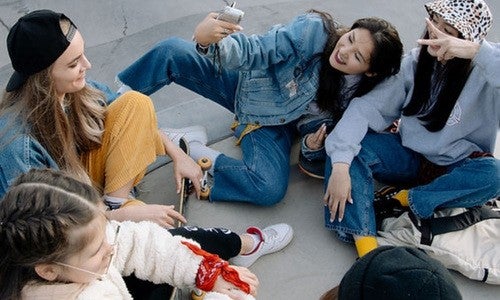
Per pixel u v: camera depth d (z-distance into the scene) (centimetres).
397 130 262
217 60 233
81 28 344
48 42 177
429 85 228
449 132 233
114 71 323
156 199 263
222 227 255
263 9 364
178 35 345
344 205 237
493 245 234
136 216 212
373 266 131
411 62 238
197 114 301
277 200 257
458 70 218
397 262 131
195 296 201
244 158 259
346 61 228
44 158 193
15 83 186
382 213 247
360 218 238
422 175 256
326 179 248
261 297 233
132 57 330
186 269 177
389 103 243
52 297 139
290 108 256
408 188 263
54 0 358
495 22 355
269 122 260
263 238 238
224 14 218
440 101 228
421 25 358
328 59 239
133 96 222
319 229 257
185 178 250
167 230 199
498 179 228
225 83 268
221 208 261
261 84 253
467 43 209
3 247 130
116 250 173
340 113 259
